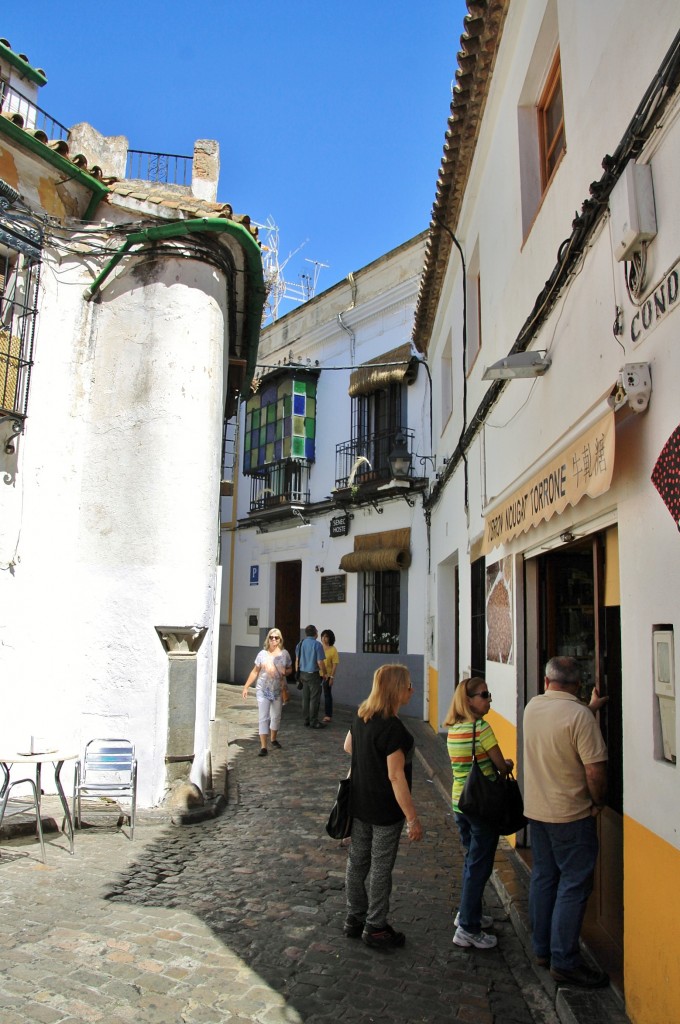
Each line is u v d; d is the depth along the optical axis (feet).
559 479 13.33
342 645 55.42
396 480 47.96
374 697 14.56
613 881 13.84
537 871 13.30
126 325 24.17
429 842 21.27
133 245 24.20
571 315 14.11
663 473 9.53
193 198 25.26
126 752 20.95
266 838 20.83
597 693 14.28
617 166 10.78
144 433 23.48
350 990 12.29
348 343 57.72
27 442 22.52
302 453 59.98
